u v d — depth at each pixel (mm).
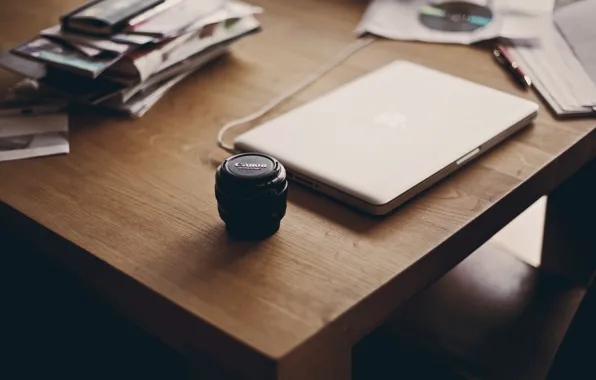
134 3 1146
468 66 1185
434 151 936
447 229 837
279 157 934
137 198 906
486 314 1084
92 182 938
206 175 945
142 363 1196
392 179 884
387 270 780
